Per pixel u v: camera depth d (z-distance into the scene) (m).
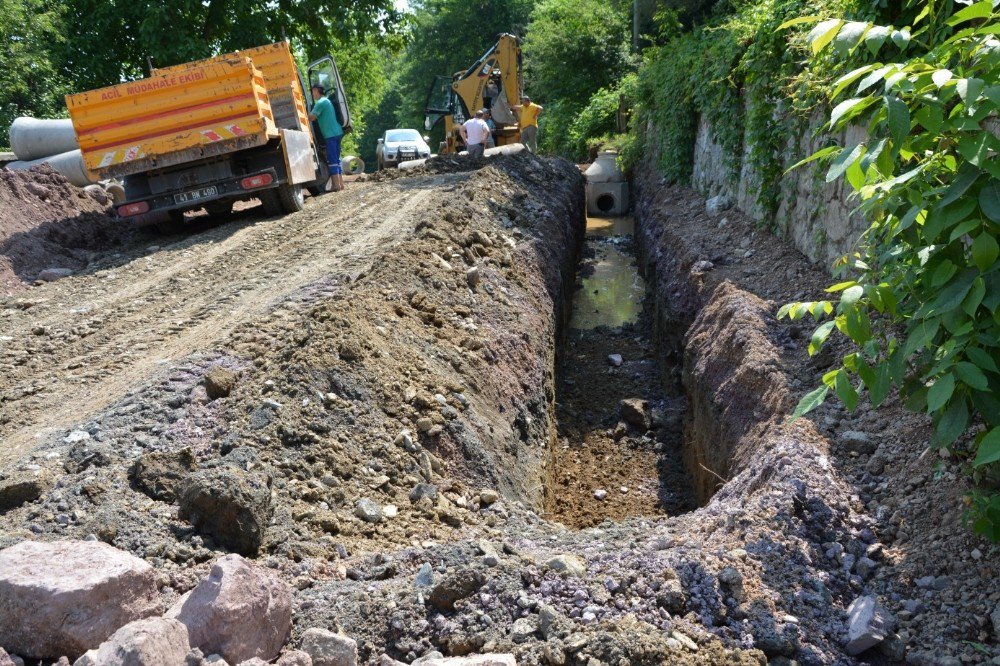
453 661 2.69
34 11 22.12
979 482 3.66
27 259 10.12
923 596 3.44
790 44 7.82
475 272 7.89
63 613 2.63
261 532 3.82
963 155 2.72
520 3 52.00
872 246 3.88
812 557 3.70
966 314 2.97
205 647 2.66
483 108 20.36
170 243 11.09
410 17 25.30
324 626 3.08
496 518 4.73
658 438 8.21
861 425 4.79
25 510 4.07
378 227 10.32
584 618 3.07
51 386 5.90
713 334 7.46
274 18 22.73
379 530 4.23
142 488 4.20
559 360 9.89
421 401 5.43
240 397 5.05
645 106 19.73
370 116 73.62
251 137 10.94
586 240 18.41
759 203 9.27
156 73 10.63
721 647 2.99
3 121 22.19
